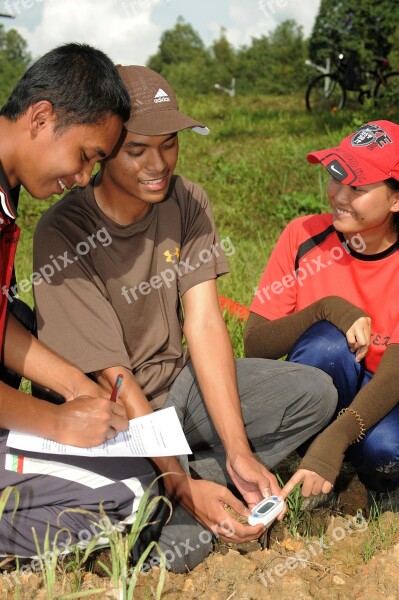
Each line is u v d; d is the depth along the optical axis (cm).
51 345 286
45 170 247
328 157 300
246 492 279
